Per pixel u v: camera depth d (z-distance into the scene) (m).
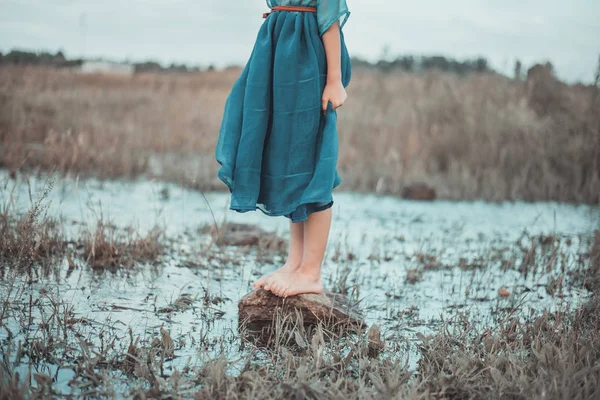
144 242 4.37
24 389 2.16
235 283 3.87
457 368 2.57
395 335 3.11
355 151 9.30
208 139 9.82
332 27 3.11
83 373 2.44
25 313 3.00
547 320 3.16
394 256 4.77
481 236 5.54
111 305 3.27
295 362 2.57
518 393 2.32
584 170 8.32
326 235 3.30
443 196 7.91
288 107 3.07
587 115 8.79
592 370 2.43
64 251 4.14
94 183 7.02
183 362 2.64
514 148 8.69
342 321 3.21
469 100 9.97
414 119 10.05
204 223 5.46
